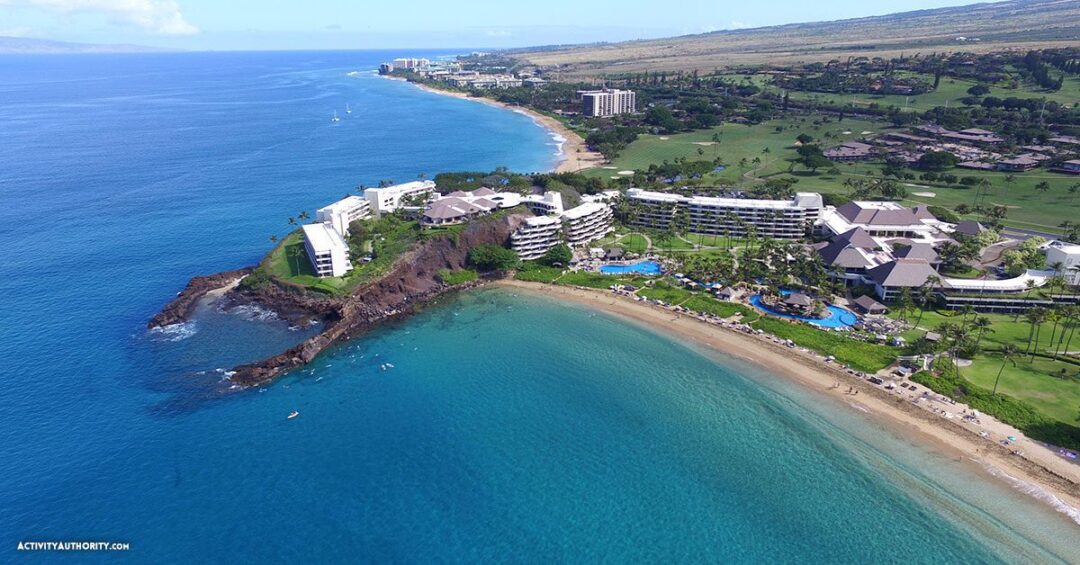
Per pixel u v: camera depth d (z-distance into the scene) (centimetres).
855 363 13625
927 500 10038
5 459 10731
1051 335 14875
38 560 8838
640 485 10506
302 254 19150
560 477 10694
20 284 18100
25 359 13988
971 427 11488
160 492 10150
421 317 16812
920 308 16500
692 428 11962
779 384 13262
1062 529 9388
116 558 8925
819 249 19675
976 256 18412
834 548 9238
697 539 9425
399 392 13138
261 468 10769
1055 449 10838
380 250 18962
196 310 16700
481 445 11494
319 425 11962
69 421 11825
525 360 14500
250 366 13738
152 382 13238
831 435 11619
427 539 9400
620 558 9106
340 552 9144
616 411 12525
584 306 17400
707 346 14962
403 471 10781
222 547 9169
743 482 10550
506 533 9525
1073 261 17750
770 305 16750
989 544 9194
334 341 15275
